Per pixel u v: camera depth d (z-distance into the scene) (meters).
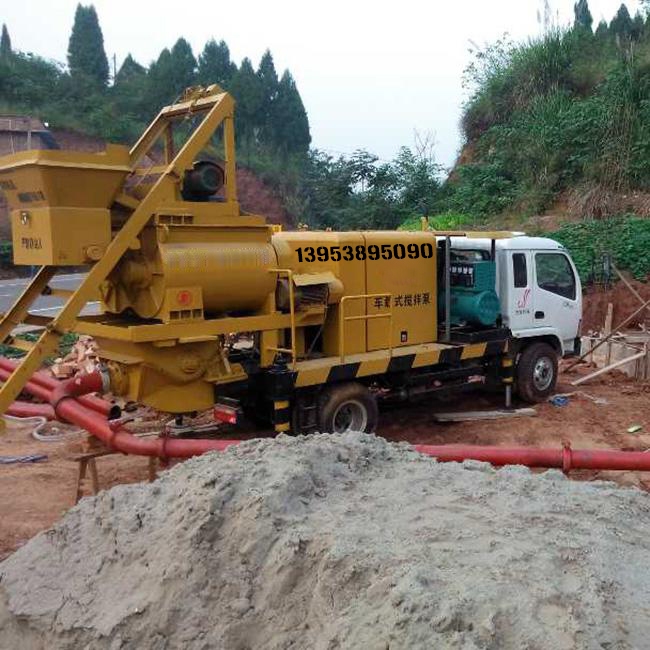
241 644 3.71
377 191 31.34
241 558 3.95
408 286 9.52
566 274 11.24
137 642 3.83
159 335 7.21
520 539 3.83
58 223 6.76
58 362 13.05
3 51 48.53
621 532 4.08
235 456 4.87
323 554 3.74
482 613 3.17
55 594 4.33
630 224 19.86
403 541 3.80
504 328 10.27
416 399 11.10
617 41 26.36
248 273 7.71
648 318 17.23
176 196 7.39
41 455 8.49
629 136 22.59
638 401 11.21
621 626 3.19
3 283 29.83
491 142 27.67
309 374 8.23
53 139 39.03
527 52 28.61
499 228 22.84
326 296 8.39
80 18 54.75
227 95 7.64
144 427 9.45
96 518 4.70
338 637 3.30
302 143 56.53
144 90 51.75
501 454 5.77
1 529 6.46
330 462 4.76
